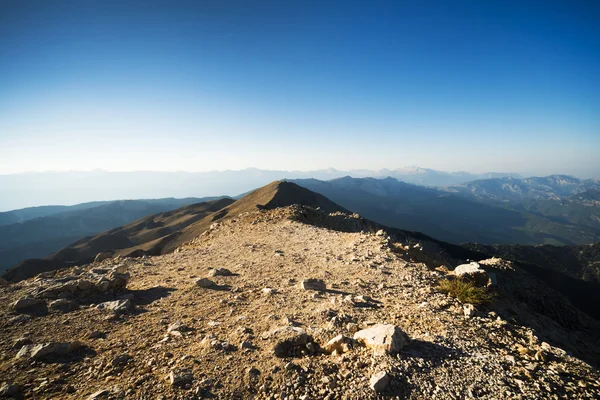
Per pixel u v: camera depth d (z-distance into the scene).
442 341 6.97
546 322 12.97
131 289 10.62
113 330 7.49
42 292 9.24
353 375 5.68
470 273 12.39
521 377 5.86
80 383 5.41
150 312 8.64
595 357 11.16
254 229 24.30
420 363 5.98
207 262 14.96
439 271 14.54
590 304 84.69
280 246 18.34
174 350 6.52
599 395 5.59
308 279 10.95
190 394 5.13
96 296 9.53
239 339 6.96
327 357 6.39
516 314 11.01
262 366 5.95
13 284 11.25
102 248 166.00
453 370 5.89
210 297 9.87
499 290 12.58
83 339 7.00
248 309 8.93
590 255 185.50
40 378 5.50
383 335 6.58
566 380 5.96
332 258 15.24
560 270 169.50
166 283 11.31
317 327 7.70
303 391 5.29
